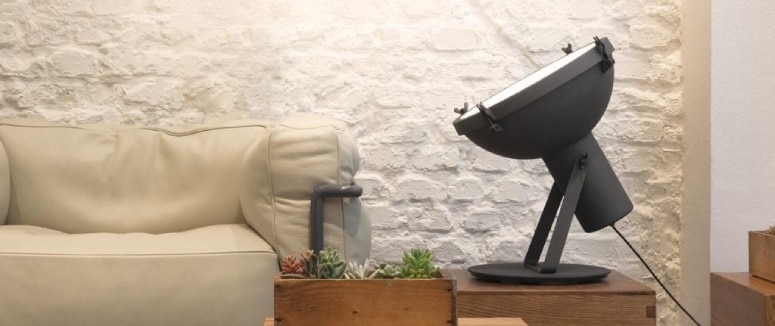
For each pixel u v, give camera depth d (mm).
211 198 2717
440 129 3152
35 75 3131
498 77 3152
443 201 3156
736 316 2303
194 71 3146
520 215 3164
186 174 2764
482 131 2377
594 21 3156
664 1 3154
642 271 3150
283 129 2424
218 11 3152
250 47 3152
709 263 2912
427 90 3148
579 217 2496
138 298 2232
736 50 2906
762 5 2900
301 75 3150
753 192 2904
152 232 2711
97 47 3143
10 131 2803
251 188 2457
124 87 3141
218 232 2457
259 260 2334
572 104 2307
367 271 1721
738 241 2902
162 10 3146
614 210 2436
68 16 3137
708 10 2932
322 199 2371
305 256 1669
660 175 3154
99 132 2869
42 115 3131
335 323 1592
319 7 3156
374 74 3150
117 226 2699
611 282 2453
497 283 2438
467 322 1867
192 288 2260
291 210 2395
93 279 2223
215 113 3148
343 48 3152
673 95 3150
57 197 2721
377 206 3146
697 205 3012
